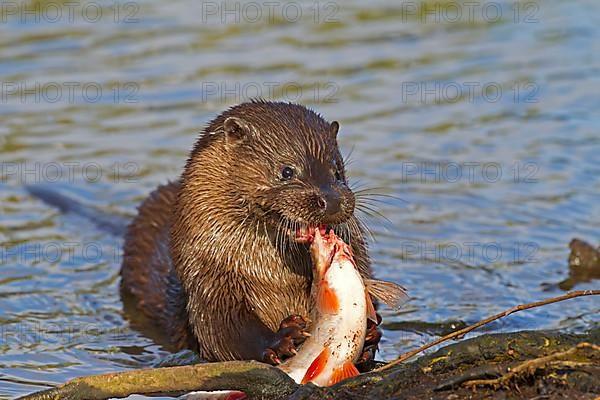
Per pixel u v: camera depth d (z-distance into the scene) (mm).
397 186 15664
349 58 20203
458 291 12711
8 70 19297
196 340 11391
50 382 10508
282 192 10203
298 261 10609
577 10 22609
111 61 19766
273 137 10539
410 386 8406
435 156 16594
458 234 14320
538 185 15688
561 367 8172
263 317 10703
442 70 19750
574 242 13367
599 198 15242
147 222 13320
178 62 19797
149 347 11664
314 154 10461
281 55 20297
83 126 17656
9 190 15922
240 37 20984
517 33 21516
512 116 17984
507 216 14812
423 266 13430
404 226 14562
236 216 10602
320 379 9219
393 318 12016
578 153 16609
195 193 10812
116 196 15750
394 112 18109
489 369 8195
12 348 11414
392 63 20047
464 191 15547
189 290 10914
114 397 8984
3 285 13094
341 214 9891
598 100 18406
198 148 11086
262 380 8969
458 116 17984
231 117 10750
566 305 12156
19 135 17312
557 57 20297
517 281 12961
